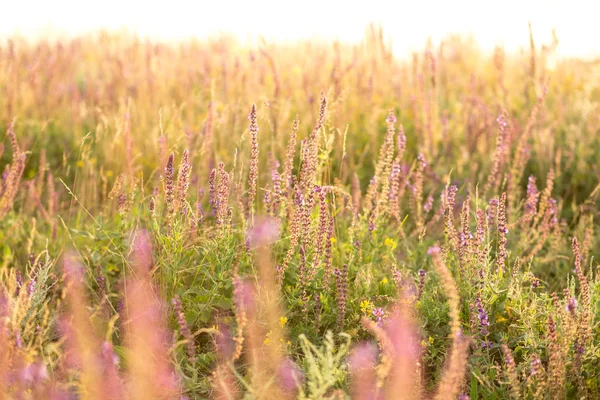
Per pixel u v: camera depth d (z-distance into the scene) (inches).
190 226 163.6
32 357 125.8
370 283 159.3
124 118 254.2
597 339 141.9
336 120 241.8
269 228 164.1
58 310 147.1
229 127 258.4
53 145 273.1
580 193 244.2
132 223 170.9
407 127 277.7
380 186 226.2
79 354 127.8
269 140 250.1
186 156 155.9
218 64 352.5
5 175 201.2
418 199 197.8
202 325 150.9
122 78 315.9
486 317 140.2
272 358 133.0
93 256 170.7
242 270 158.6
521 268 185.9
